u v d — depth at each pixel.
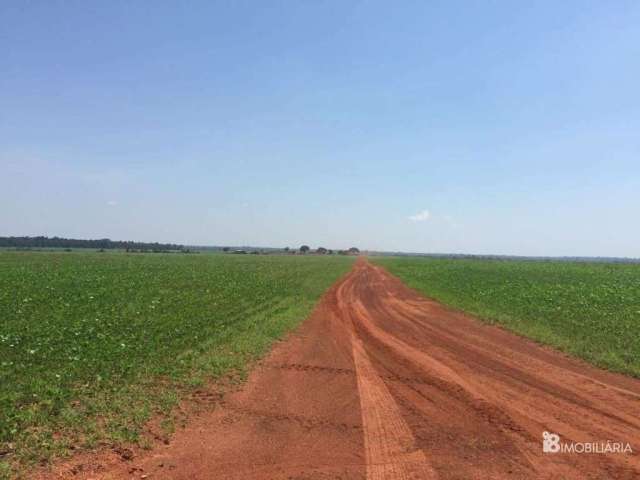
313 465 7.38
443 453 7.85
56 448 7.64
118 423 8.77
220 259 98.44
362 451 7.91
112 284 33.62
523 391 11.41
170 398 10.31
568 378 12.70
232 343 16.08
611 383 12.29
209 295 28.72
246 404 10.29
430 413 9.81
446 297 31.83
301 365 13.88
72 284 32.94
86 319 18.66
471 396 10.97
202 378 12.03
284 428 8.94
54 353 13.55
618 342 17.05
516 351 16.05
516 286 38.12
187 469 7.20
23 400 9.79
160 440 8.23
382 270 71.38
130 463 7.34
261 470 7.20
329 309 26.42
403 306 28.06
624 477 7.06
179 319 19.59
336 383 12.04
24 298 24.41
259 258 114.31
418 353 15.59
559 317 22.52
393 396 10.97
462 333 19.33
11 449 7.52
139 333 16.48
